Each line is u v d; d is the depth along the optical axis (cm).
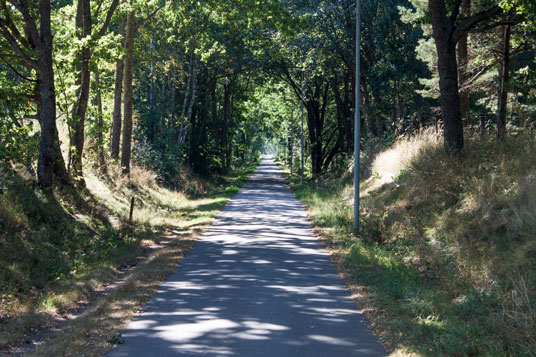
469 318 802
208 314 823
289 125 6512
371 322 785
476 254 1101
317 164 5300
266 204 2827
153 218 2200
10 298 955
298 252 1423
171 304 885
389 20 2967
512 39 2092
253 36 3334
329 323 781
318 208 2453
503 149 1509
